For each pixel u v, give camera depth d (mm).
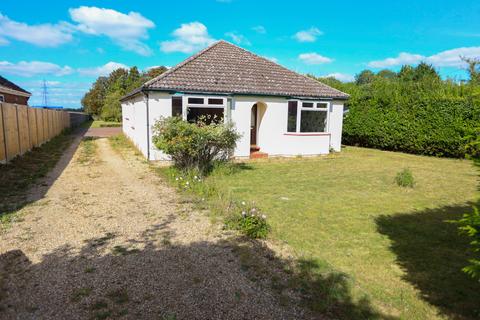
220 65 15758
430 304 4012
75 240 5559
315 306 3820
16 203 7641
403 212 7668
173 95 13617
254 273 4566
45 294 3939
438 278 4625
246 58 16875
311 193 9273
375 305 3941
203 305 3799
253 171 12539
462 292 4277
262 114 16438
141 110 15836
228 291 4098
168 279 4344
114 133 30656
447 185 10852
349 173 12609
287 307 3807
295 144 16547
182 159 11273
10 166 11820
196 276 4438
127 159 14727
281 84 16250
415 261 5137
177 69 14539
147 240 5609
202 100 14273
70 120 36625
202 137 10719
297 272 4633
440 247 5680
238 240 5676
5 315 3543
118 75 83562
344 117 23328
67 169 12141
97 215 6906
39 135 18438
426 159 17359
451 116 17219
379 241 5906
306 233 6188
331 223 6789
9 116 12695
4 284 4137
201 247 5359
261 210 7496
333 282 4387
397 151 20703
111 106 58125
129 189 9234
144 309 3695
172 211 7223
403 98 19672
